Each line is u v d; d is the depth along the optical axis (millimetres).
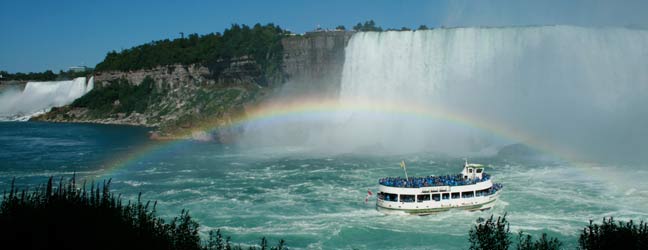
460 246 38781
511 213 46250
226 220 46125
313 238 41094
